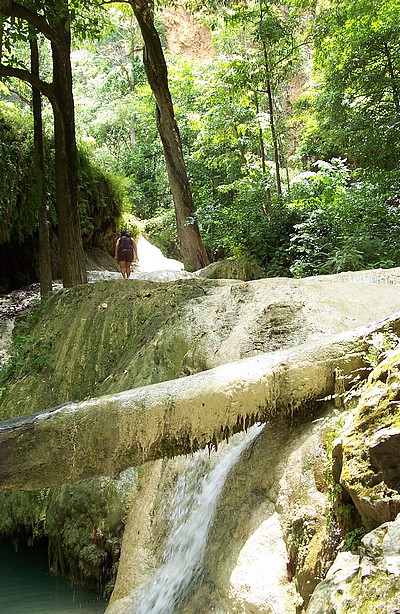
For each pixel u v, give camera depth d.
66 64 11.31
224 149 20.09
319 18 13.16
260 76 14.16
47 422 3.82
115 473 3.92
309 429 3.79
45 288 11.08
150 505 5.13
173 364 6.36
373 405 2.95
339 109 11.95
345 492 2.89
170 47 30.72
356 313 5.40
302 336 5.21
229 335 5.88
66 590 5.42
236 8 14.59
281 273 11.15
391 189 10.95
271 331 5.48
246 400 3.92
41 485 3.79
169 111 14.94
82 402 4.00
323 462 3.31
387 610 2.08
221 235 14.62
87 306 8.63
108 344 7.93
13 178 12.74
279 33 13.73
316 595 2.42
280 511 3.41
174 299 7.92
